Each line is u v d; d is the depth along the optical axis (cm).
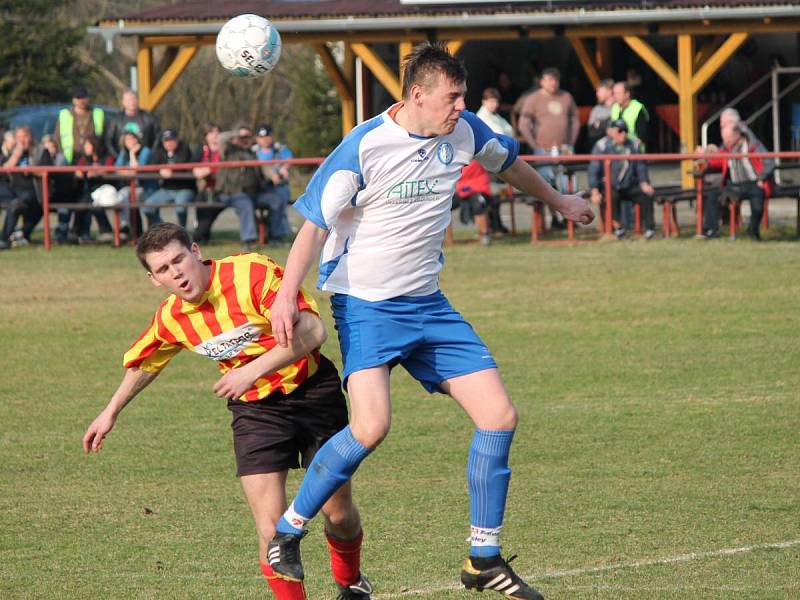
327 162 1491
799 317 3556
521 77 8975
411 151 1484
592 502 2000
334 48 10112
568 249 5059
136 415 2684
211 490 2133
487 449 1505
